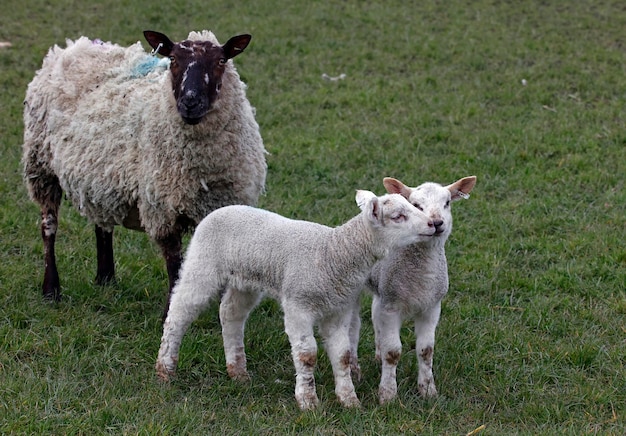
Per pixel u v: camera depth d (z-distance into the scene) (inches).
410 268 265.0
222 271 273.0
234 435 249.1
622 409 273.1
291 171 511.2
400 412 263.4
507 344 317.4
